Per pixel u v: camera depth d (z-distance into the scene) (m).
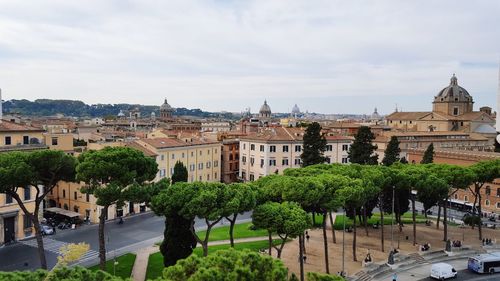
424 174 73.75
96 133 159.38
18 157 54.44
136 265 61.03
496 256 64.31
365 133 108.69
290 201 54.78
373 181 67.56
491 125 198.25
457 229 88.94
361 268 62.44
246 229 83.88
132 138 140.25
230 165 138.88
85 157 53.97
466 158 120.25
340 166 77.06
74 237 76.62
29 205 75.75
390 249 72.44
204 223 89.50
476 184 82.75
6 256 64.81
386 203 84.81
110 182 53.09
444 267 59.88
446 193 73.94
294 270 60.75
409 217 100.62
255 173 130.25
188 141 122.56
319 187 55.06
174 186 50.88
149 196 54.50
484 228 90.44
